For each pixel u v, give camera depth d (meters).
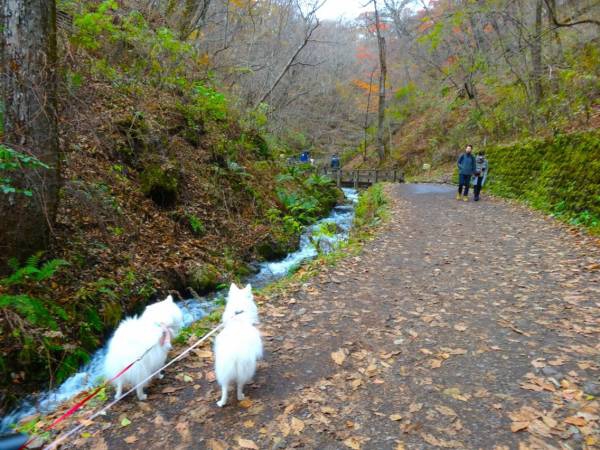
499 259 7.86
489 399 3.61
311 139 45.62
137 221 8.78
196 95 14.41
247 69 19.48
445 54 34.22
